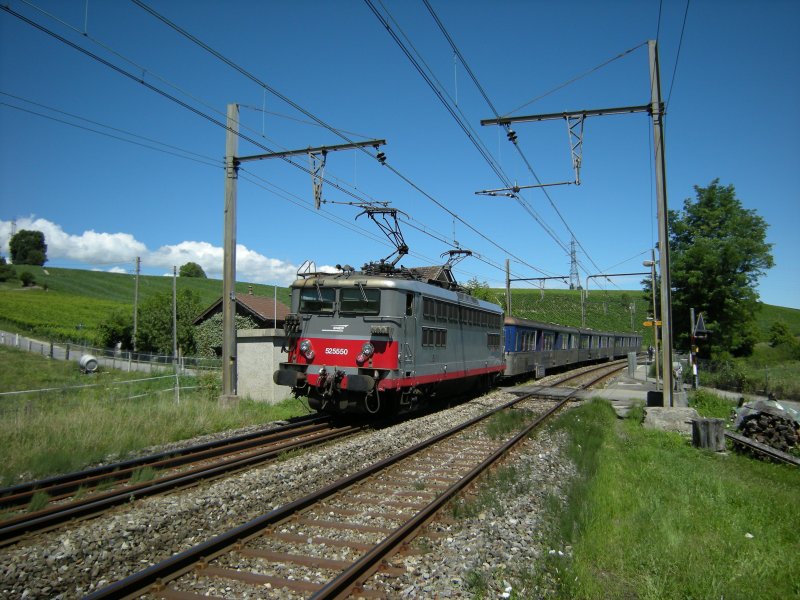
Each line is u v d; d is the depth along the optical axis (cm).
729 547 620
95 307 6688
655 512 715
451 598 477
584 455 1045
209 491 768
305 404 1669
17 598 475
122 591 468
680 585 522
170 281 8994
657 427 1449
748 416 1353
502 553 575
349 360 1328
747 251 2822
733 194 2877
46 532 622
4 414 1205
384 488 816
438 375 1562
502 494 802
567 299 9425
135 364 3459
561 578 521
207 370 2608
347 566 539
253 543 589
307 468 907
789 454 1177
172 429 1180
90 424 1109
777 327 4659
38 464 885
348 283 1363
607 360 5088
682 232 2952
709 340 2870
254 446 1101
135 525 625
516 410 1672
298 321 1405
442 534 631
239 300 3594
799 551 629
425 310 1482
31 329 5350
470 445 1148
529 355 2812
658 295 3325
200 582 503
